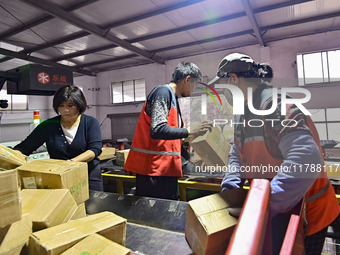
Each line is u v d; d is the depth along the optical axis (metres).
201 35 4.84
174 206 0.98
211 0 3.59
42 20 4.06
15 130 2.90
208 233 0.56
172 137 1.07
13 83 3.61
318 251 0.80
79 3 3.70
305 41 4.69
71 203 0.81
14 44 5.16
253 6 3.78
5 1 3.51
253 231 0.31
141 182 1.24
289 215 0.58
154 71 6.47
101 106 7.49
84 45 5.29
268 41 4.98
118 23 4.27
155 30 4.62
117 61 6.49
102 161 2.57
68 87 1.32
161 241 0.78
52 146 1.36
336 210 0.81
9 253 0.59
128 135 5.25
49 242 0.58
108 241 0.61
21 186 0.92
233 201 0.68
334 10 3.89
